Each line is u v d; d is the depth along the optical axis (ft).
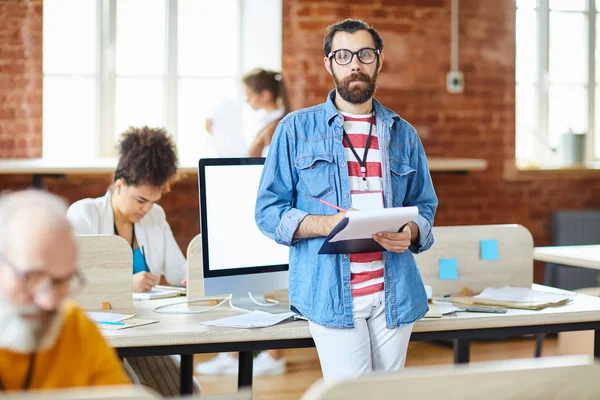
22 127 18.63
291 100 19.45
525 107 21.42
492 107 20.59
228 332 8.12
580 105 21.71
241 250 9.46
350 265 7.89
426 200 8.52
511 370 4.52
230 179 9.51
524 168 20.77
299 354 16.94
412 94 20.12
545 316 9.06
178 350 8.07
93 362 4.86
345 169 7.91
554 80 21.54
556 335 18.81
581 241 19.34
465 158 20.49
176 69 19.62
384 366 7.97
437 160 19.30
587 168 20.89
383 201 8.00
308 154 7.97
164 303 9.61
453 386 4.45
